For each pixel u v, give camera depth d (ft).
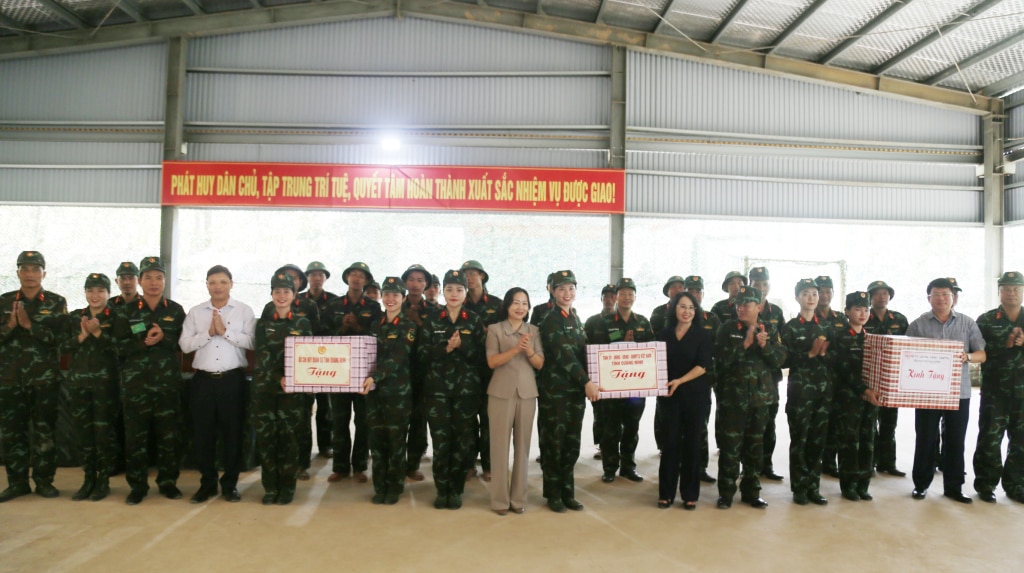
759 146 31.76
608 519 13.08
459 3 30.45
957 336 14.98
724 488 13.82
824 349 13.97
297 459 13.96
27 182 30.71
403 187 30.37
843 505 14.20
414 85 30.86
